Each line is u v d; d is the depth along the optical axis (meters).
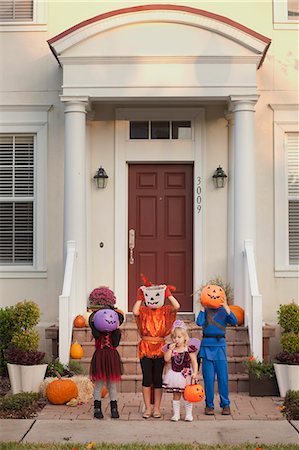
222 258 11.04
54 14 11.15
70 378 8.58
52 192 11.06
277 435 7.08
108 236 11.12
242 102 10.09
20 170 11.23
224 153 11.12
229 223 10.97
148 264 11.24
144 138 11.20
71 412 8.02
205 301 7.95
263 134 11.05
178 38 10.05
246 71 10.07
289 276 10.95
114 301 10.38
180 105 11.11
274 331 9.44
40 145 11.09
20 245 11.21
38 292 11.01
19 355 8.66
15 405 7.96
